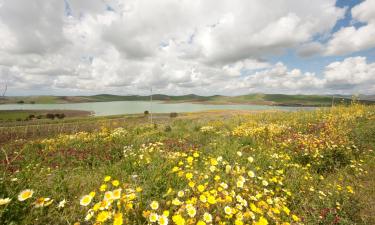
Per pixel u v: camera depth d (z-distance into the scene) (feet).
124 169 15.10
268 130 30.86
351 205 11.60
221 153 18.57
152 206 8.36
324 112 44.01
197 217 8.32
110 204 8.09
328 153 19.62
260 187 12.25
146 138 31.71
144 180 11.54
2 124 129.08
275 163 17.01
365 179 15.60
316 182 14.80
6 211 7.08
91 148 25.86
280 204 10.62
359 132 27.04
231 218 8.64
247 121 48.26
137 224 7.65
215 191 9.59
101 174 14.11
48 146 27.68
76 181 12.34
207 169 13.39
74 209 8.59
